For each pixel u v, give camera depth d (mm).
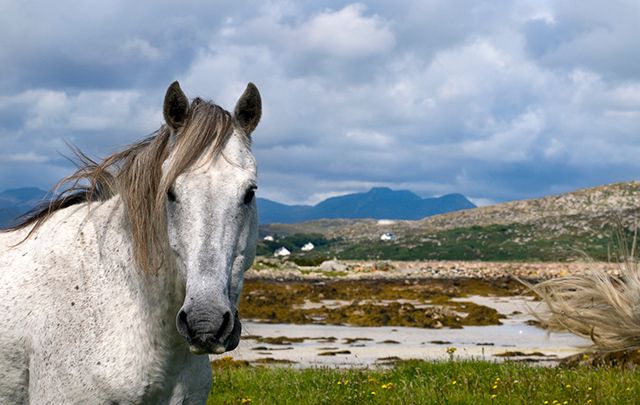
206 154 3893
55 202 4754
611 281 5949
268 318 21188
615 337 5797
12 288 4270
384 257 78688
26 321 4180
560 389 7621
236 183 3865
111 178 4562
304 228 157875
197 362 4273
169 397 4207
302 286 30406
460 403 7445
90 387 4004
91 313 4117
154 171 4098
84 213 4543
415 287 31844
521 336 17406
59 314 4125
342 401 7734
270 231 147500
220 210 3771
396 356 14000
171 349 4090
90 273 4234
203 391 4367
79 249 4340
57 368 4055
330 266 42156
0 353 4184
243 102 4203
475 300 27531
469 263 50250
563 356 13969
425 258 75062
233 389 8977
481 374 9023
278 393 8516
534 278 36688
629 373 8398
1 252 4531
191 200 3773
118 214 4363
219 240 3711
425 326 19484
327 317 21047
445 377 8898
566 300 6031
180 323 3541
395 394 7934
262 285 30141
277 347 15391
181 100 4051
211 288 3549
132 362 4043
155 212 4016
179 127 4074
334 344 15930
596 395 7145
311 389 8445
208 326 3443
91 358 4020
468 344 15930
